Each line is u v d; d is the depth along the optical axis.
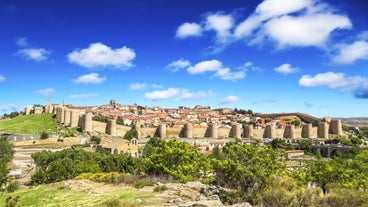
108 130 167.88
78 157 79.25
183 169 44.69
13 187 51.91
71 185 41.25
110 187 38.84
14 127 176.12
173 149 46.94
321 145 151.25
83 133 157.88
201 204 23.70
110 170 60.88
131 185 38.84
